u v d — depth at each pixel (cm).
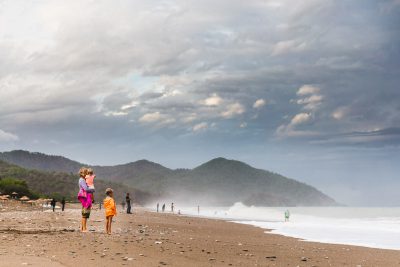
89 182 2380
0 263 1232
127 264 1336
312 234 3875
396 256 2128
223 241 2462
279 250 2159
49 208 7794
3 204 7406
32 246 1642
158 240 2147
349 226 5341
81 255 1468
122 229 2897
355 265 1744
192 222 5172
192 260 1540
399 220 7519
